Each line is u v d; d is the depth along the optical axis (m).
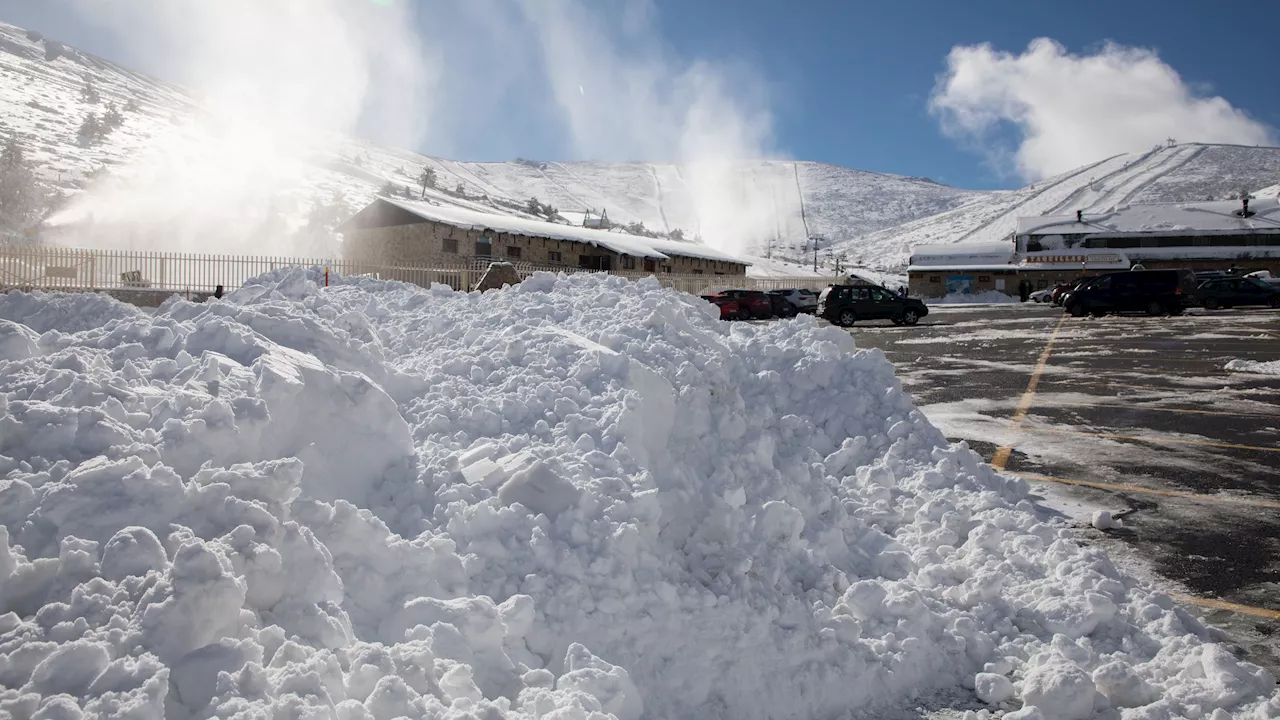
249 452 3.81
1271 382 13.61
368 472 4.29
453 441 4.86
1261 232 60.69
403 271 27.75
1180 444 9.14
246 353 4.77
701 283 50.41
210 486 3.22
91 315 5.98
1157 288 31.70
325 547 3.34
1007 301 60.91
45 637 2.52
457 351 6.35
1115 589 4.68
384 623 3.27
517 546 3.78
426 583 3.48
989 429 10.23
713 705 3.61
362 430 4.37
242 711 2.38
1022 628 4.50
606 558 3.76
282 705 2.43
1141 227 64.62
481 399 5.31
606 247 46.12
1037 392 13.08
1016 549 5.33
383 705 2.60
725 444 5.57
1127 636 4.35
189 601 2.62
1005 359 17.91
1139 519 6.54
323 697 2.53
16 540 2.95
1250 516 6.56
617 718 3.01
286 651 2.73
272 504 3.35
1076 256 64.25
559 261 44.62
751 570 4.24
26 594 2.73
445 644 3.08
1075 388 13.42
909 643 4.09
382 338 7.16
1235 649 4.36
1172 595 5.09
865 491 6.45
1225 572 5.43
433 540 3.62
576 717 2.85
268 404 4.06
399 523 3.97
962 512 5.97
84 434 3.54
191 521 3.15
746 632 3.86
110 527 3.04
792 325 8.86
